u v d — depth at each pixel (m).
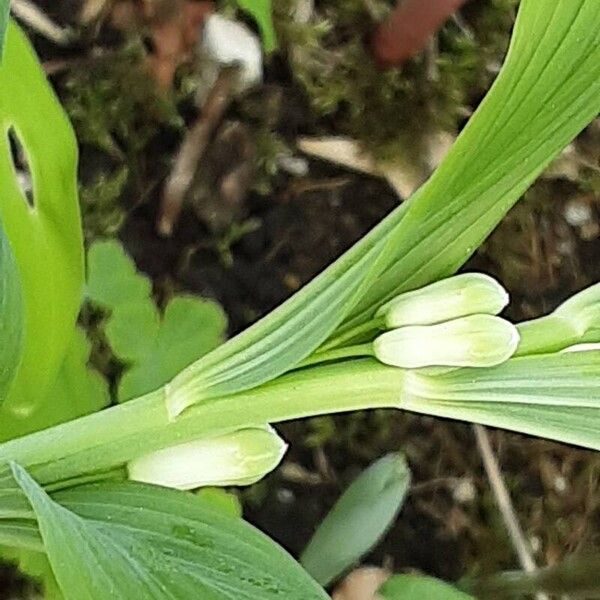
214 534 0.10
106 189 0.24
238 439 0.10
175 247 0.24
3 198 0.14
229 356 0.09
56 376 0.17
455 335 0.09
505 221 0.26
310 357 0.09
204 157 0.24
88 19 0.24
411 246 0.09
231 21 0.24
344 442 0.25
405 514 0.25
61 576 0.08
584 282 0.26
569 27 0.08
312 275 0.25
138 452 0.10
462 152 0.08
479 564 0.25
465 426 0.25
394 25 0.24
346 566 0.17
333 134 0.25
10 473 0.10
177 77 0.24
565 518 0.26
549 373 0.09
